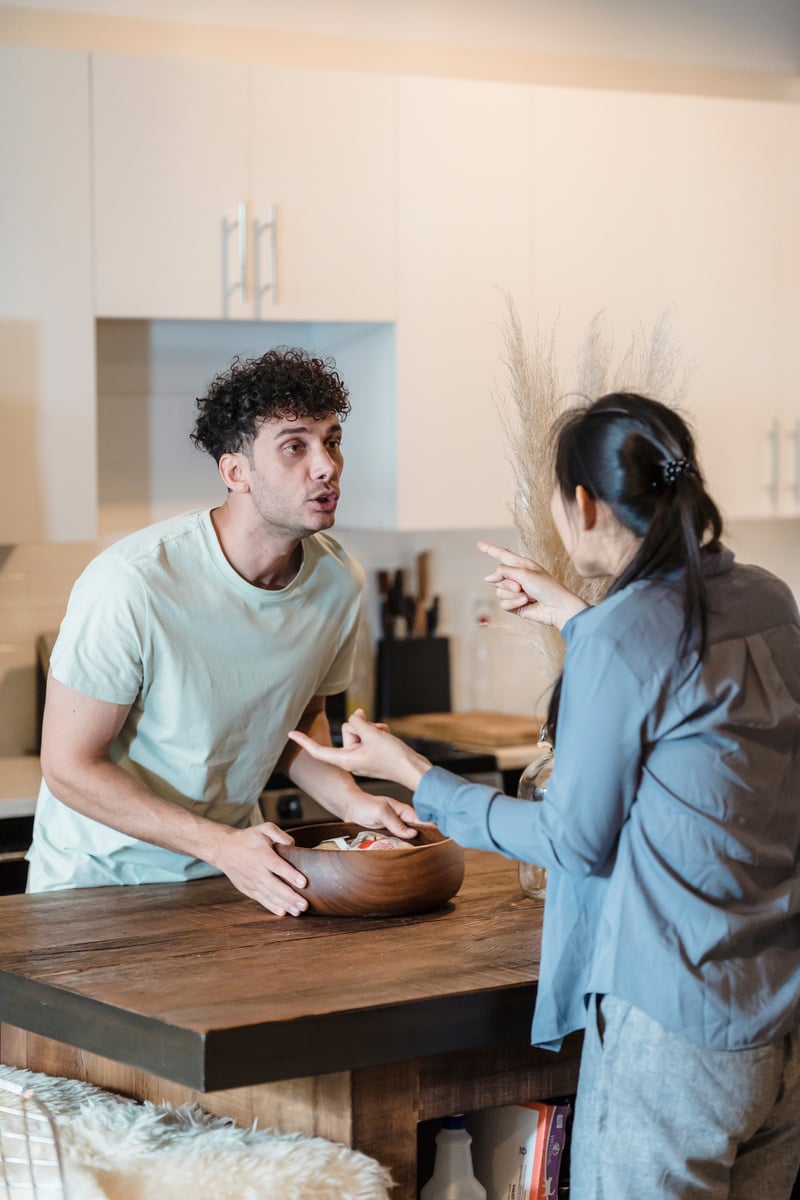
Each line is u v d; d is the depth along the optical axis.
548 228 3.76
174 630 2.26
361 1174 1.79
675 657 1.69
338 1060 1.72
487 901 2.28
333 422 2.24
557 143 3.76
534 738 3.82
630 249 3.84
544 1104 2.10
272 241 3.51
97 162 3.37
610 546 1.82
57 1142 1.86
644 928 1.72
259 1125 2.01
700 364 3.93
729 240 3.95
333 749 2.05
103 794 2.23
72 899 2.29
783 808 1.80
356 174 3.58
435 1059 1.94
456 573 4.27
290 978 1.86
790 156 4.00
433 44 3.92
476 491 3.74
